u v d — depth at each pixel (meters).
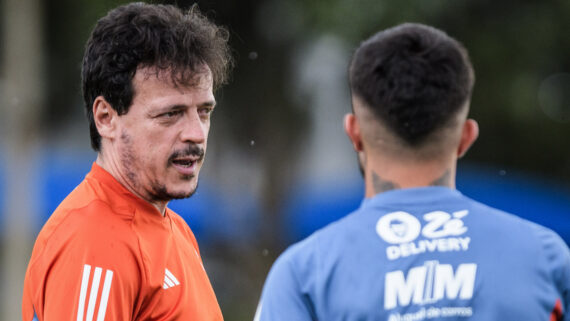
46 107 39.06
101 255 8.30
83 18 33.28
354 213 7.82
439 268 7.28
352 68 7.87
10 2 31.89
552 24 37.50
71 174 38.00
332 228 7.73
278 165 39.75
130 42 8.72
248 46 37.41
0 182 36.00
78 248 8.27
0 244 37.72
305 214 39.91
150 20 8.81
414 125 7.41
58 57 37.28
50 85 38.22
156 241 8.98
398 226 7.52
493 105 38.84
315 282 7.45
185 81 8.77
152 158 8.89
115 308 8.14
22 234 32.81
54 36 36.34
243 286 41.22
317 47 38.59
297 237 41.00
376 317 7.20
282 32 37.16
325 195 40.62
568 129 44.22
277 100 39.00
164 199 9.21
